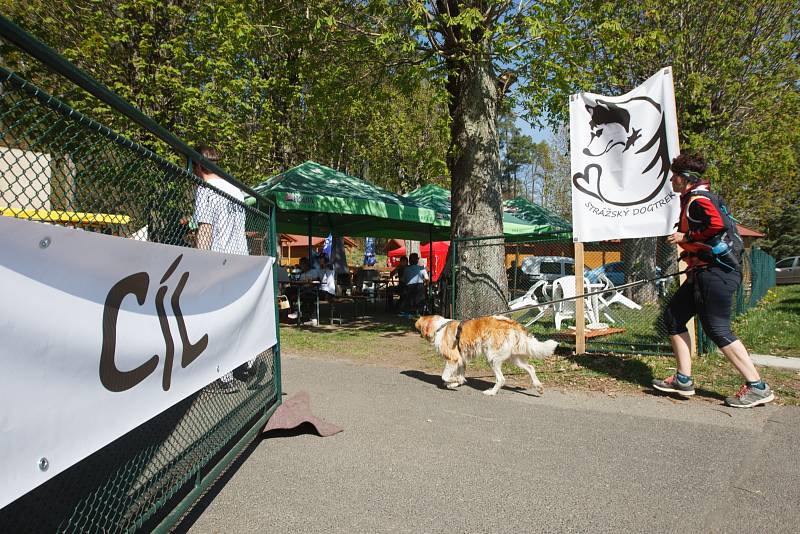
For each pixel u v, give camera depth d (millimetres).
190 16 11141
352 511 2711
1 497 1350
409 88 8883
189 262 2535
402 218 11406
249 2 9719
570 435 3877
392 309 13844
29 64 5949
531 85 8148
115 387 1906
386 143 22750
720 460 3367
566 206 36875
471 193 8406
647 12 11508
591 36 8781
